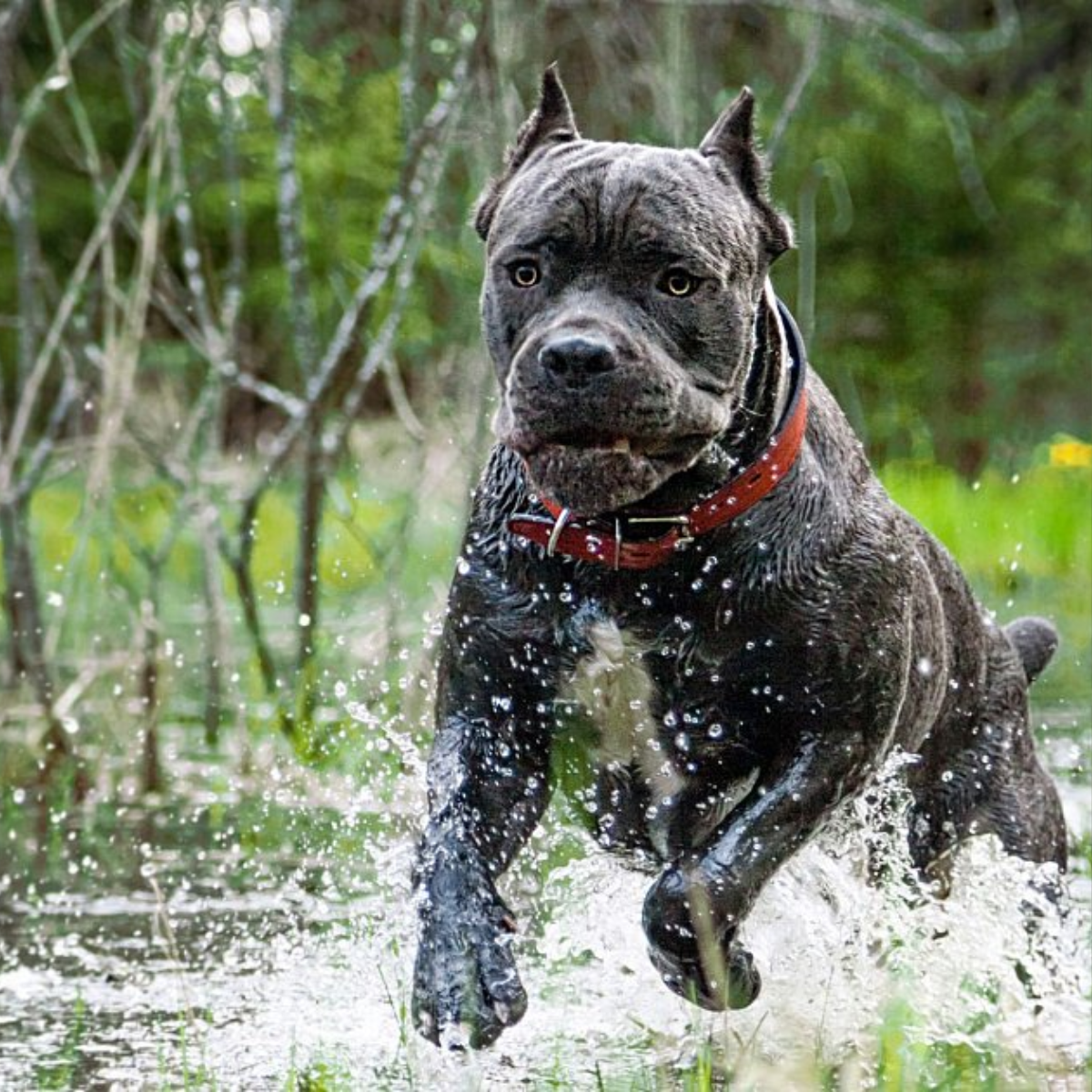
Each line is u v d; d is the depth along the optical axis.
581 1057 7.95
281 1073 7.75
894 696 7.42
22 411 13.10
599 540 7.13
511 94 12.84
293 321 14.03
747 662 7.23
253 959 9.26
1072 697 14.73
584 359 6.48
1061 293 29.31
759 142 7.32
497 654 7.37
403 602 14.80
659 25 14.41
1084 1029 8.38
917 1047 7.23
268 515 21.86
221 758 13.17
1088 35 30.56
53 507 22.84
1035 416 29.42
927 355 28.44
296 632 14.42
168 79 13.76
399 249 13.21
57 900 10.30
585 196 6.75
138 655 13.42
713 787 7.60
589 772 7.66
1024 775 8.93
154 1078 7.72
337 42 15.38
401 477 17.47
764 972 8.48
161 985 8.94
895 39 25.59
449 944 7.01
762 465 7.15
